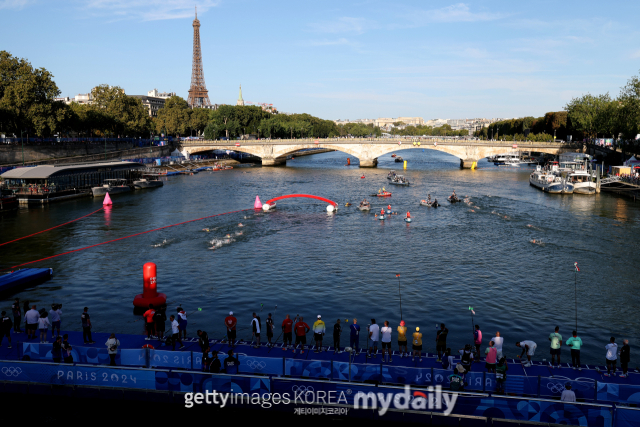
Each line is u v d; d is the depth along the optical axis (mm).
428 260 66000
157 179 159875
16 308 37531
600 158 181250
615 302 50938
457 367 27141
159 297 48594
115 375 27984
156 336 37406
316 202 116312
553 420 24438
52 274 59250
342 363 27875
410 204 112938
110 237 78750
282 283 56500
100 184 136250
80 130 180250
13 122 136875
